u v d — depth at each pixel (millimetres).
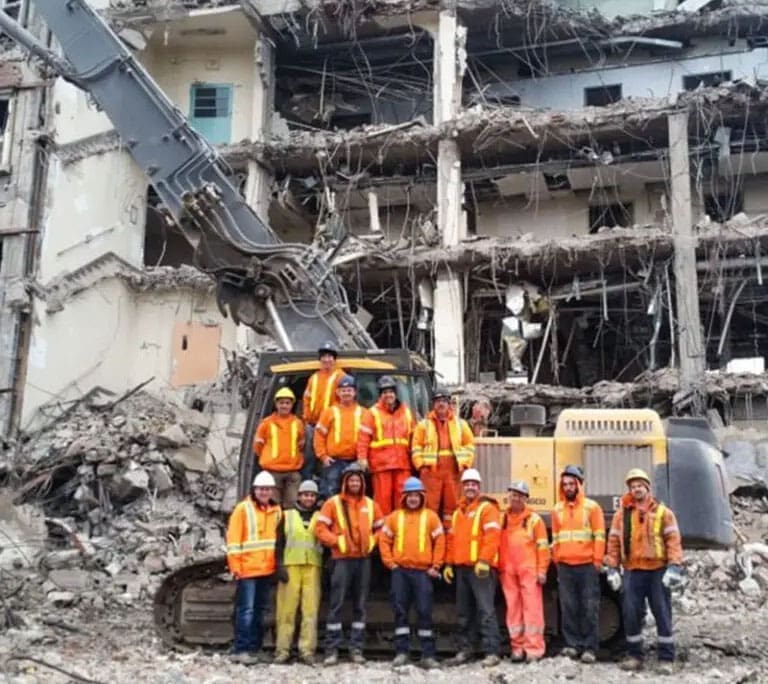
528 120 31484
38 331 28922
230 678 10352
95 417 27406
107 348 31578
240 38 35656
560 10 34031
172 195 14664
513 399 28969
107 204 32094
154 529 23000
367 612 12508
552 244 30594
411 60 36250
